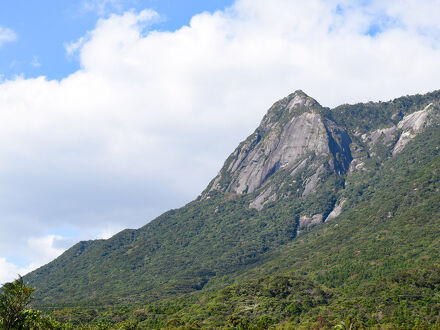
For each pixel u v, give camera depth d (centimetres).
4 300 9819
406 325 17725
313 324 19062
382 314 19812
